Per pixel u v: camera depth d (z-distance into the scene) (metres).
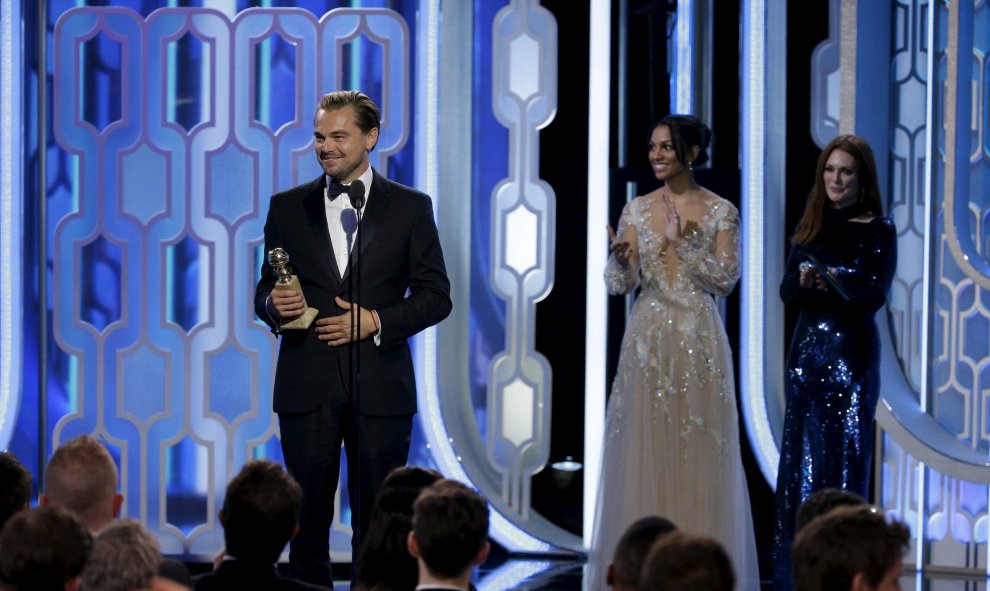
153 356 23.02
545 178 23.00
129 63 22.92
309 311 16.92
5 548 9.24
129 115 22.94
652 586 8.48
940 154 22.25
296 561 17.00
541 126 22.97
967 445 22.23
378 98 22.97
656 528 10.09
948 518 22.53
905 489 22.72
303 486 17.00
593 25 22.86
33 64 22.89
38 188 22.89
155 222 23.00
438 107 22.83
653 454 19.19
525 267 23.08
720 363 19.38
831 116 22.75
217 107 22.97
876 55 22.48
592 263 22.94
